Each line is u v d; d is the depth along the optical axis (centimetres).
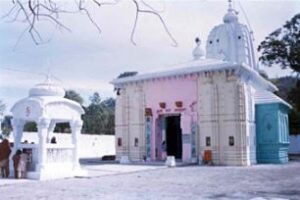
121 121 2892
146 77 2728
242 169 2036
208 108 2455
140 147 2744
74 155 1764
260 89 2792
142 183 1453
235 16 3716
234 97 2366
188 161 2498
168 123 2773
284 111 2805
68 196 1132
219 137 2397
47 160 1656
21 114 1702
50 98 1688
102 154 3762
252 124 2548
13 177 1659
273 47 3781
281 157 2623
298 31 3669
